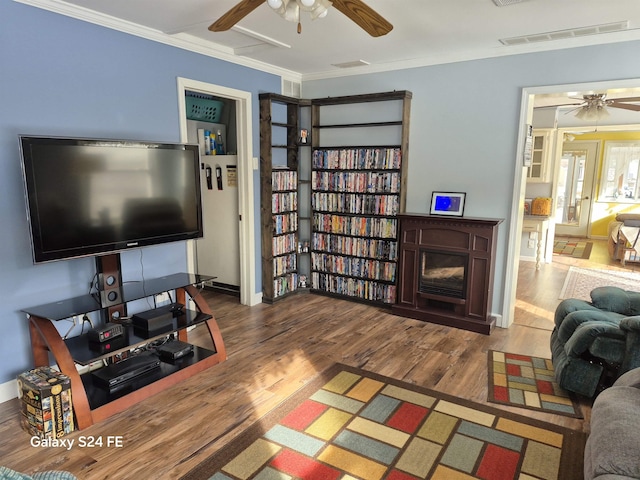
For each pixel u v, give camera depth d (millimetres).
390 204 4316
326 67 4500
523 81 3662
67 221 2525
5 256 2578
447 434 2328
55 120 2744
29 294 2703
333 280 4797
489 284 3752
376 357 3301
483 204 3967
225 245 4832
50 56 2682
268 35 3406
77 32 2805
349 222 4586
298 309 4426
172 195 3102
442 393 2760
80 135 2879
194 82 3607
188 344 3221
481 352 3398
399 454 2164
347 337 3693
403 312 4195
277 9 1939
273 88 4512
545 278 5773
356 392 2770
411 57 4082
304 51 3869
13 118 2547
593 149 8867
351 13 2033
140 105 3227
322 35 3400
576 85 3449
